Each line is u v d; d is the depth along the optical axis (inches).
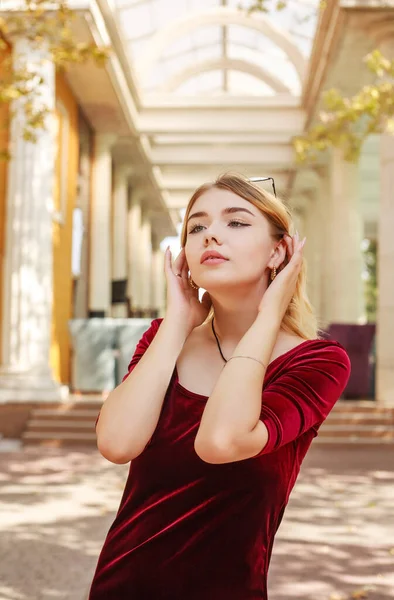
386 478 335.9
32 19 411.2
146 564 49.2
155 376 53.1
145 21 775.7
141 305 1159.0
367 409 466.3
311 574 181.2
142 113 791.1
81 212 778.2
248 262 54.1
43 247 531.2
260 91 962.1
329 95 427.2
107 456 52.2
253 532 49.1
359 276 762.8
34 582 170.9
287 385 50.3
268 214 55.4
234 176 56.1
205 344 56.6
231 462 49.7
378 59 415.2
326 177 900.6
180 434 51.3
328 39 569.3
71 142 674.8
